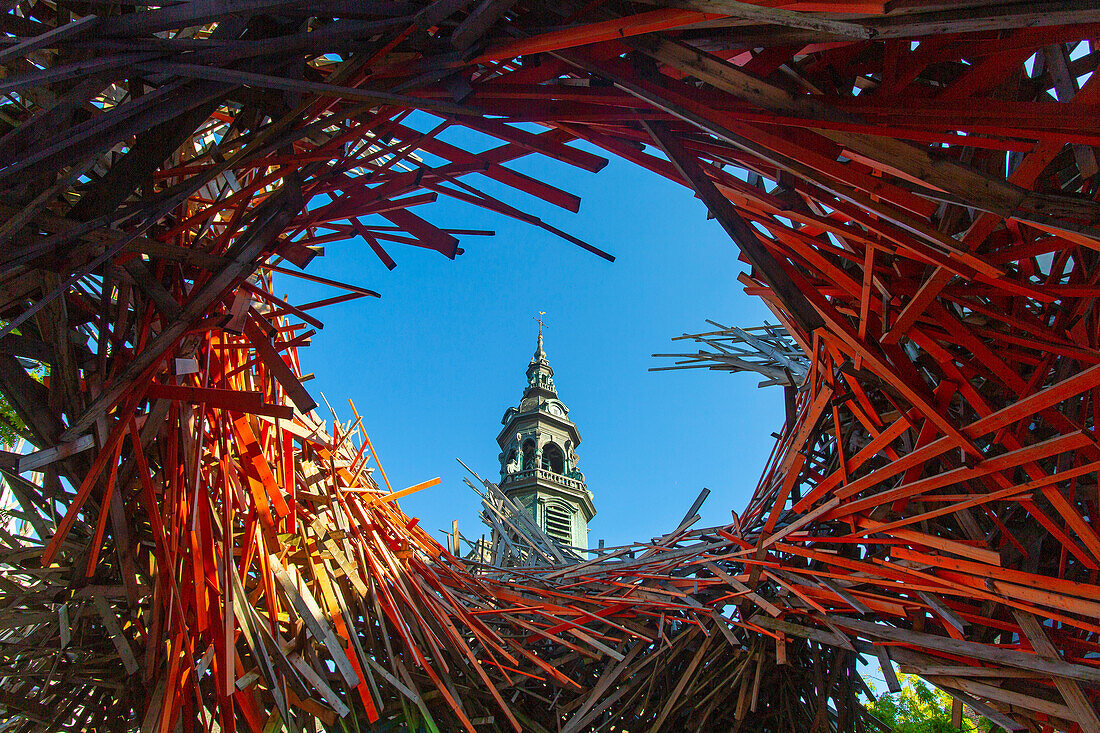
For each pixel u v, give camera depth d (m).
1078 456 7.10
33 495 5.68
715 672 10.59
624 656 10.85
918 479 7.75
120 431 4.31
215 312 4.71
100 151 3.00
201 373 5.87
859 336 6.11
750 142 3.54
